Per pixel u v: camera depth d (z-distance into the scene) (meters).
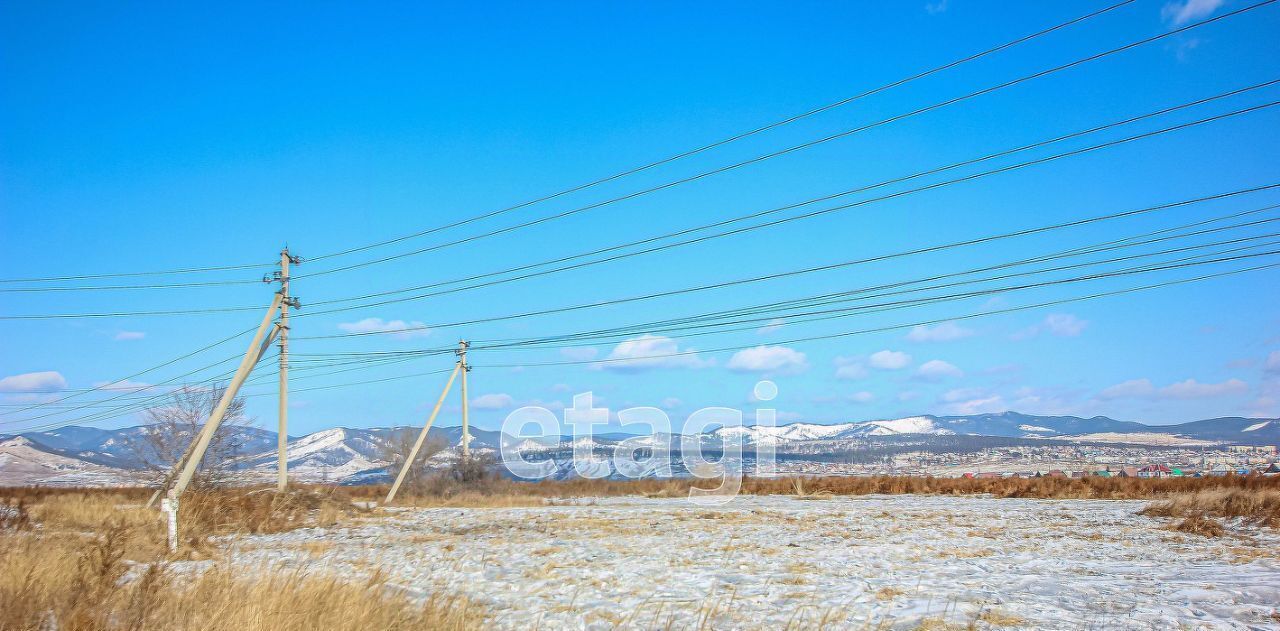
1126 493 56.22
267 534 33.06
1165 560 21.98
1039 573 19.89
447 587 18.73
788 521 36.44
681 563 22.50
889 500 55.31
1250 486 53.66
